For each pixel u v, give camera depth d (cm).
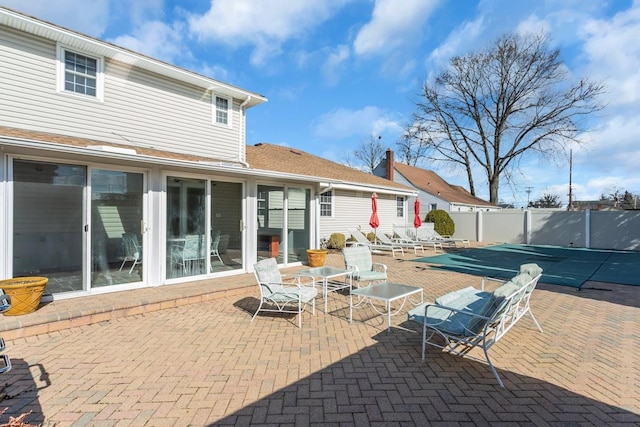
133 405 286
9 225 500
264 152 1516
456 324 365
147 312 544
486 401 294
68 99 745
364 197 1702
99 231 589
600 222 1666
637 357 385
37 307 483
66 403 288
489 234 2027
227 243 777
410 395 304
